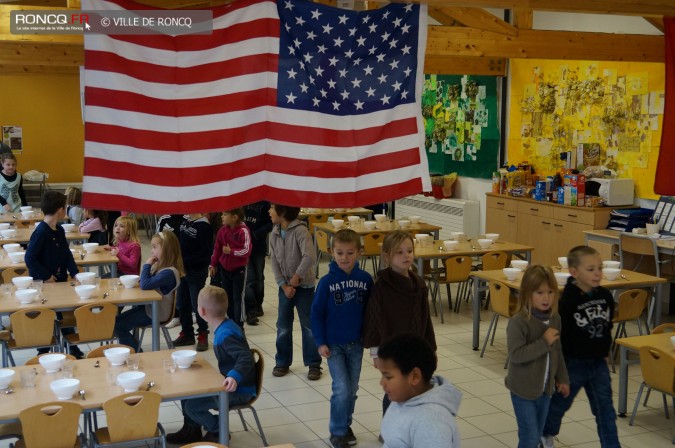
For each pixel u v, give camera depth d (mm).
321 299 4496
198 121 3596
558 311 4227
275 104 3717
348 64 3840
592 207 8914
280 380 6090
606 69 9305
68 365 4102
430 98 13297
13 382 3998
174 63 3562
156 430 3877
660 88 8539
